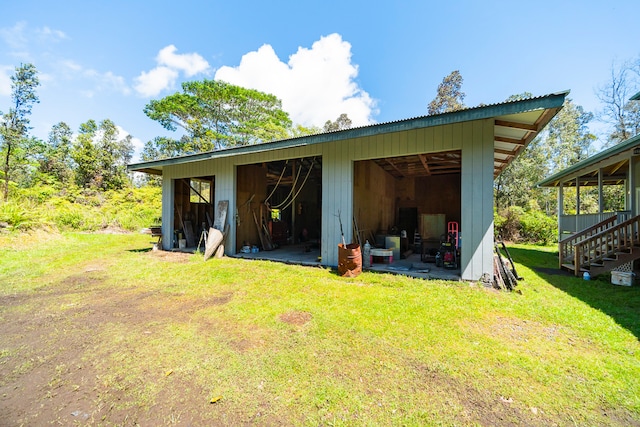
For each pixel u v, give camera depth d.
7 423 1.65
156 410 1.76
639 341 2.66
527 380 2.05
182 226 9.40
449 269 5.63
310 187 12.59
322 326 2.97
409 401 1.82
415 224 11.03
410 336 2.74
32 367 2.27
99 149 21.42
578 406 1.77
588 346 2.57
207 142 21.08
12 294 4.27
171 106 20.19
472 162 4.72
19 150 15.77
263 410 1.74
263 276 5.24
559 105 3.53
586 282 5.22
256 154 7.29
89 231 13.54
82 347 2.59
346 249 5.24
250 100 21.88
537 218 13.43
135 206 18.31
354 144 5.92
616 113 17.47
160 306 3.70
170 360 2.34
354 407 1.76
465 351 2.46
